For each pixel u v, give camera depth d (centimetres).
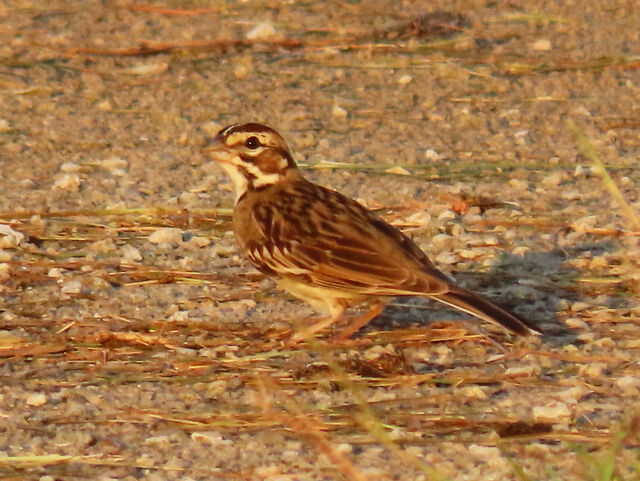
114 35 1986
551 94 1756
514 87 1783
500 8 2077
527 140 1609
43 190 1462
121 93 1772
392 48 1923
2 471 930
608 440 953
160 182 1489
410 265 1072
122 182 1488
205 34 1989
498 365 1086
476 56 1889
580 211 1402
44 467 936
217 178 1502
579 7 2081
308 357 1109
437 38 1953
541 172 1515
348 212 1131
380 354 1108
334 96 1761
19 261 1288
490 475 913
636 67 1844
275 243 1126
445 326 1163
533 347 1115
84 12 2089
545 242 1330
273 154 1177
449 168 1528
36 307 1194
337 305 1120
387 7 2088
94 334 1145
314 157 1559
